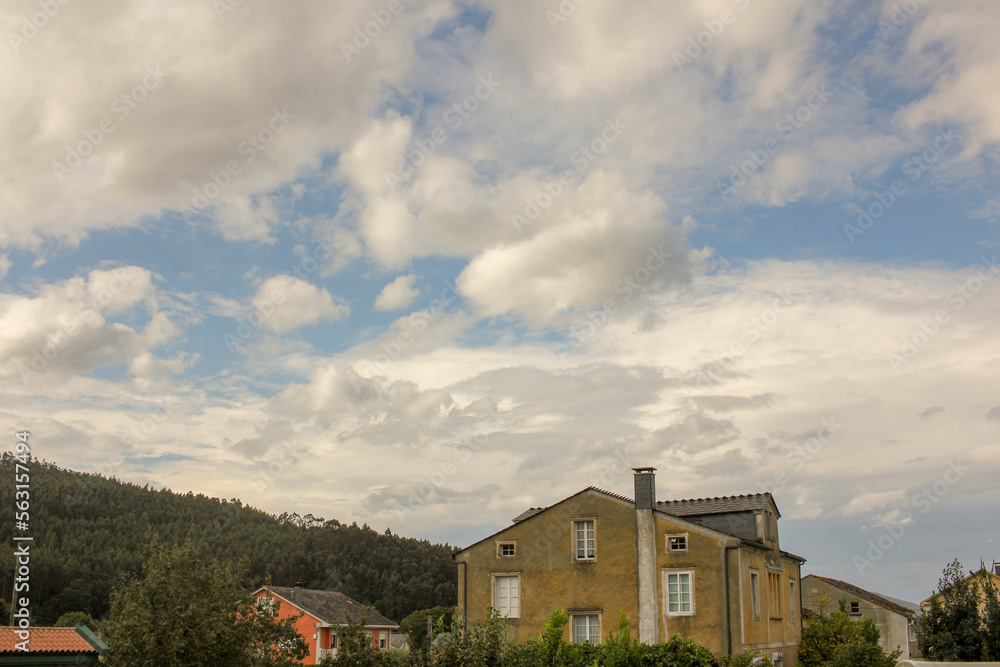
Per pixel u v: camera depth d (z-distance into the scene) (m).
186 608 18.53
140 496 92.06
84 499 81.62
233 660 18.70
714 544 27.72
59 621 48.41
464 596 31.30
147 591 18.62
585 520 30.17
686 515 32.56
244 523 103.81
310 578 90.12
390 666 20.03
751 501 31.94
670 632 27.52
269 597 20.91
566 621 25.75
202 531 88.38
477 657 19.56
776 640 30.47
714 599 27.20
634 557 28.91
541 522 30.89
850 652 28.30
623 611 28.05
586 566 29.62
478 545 31.69
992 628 29.97
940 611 31.20
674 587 28.00
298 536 103.19
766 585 30.27
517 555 30.97
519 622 30.06
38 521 71.06
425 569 100.62
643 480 29.66
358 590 90.06
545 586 30.09
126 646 17.88
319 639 50.38
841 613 34.41
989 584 31.48
